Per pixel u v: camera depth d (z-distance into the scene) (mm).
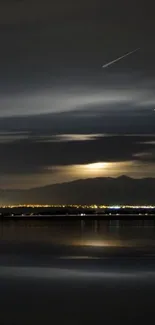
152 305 24578
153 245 62688
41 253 51094
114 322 21500
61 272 35656
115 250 55406
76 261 42969
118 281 31688
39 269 37375
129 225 137250
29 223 155625
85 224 146750
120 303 24922
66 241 71125
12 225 139000
